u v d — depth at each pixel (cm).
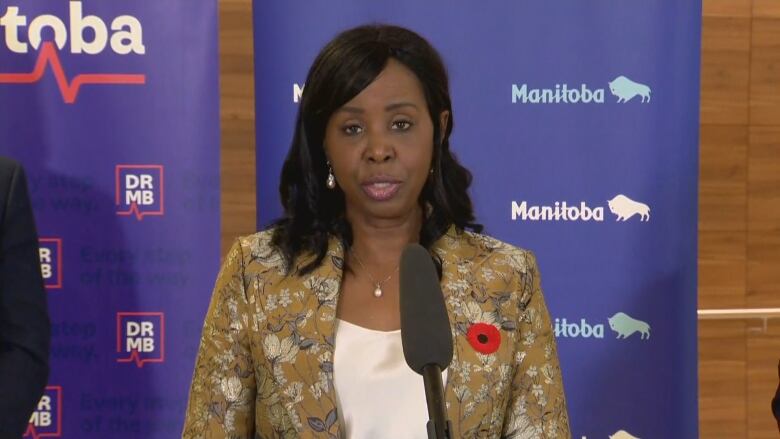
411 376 237
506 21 441
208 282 440
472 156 445
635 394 450
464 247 259
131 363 440
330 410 234
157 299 439
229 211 503
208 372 246
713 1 516
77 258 436
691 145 441
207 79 433
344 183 243
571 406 452
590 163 445
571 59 442
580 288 449
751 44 519
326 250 251
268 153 435
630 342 449
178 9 431
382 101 236
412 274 186
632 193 444
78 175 433
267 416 241
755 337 536
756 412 539
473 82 443
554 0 440
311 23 434
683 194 442
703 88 520
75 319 438
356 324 245
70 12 428
